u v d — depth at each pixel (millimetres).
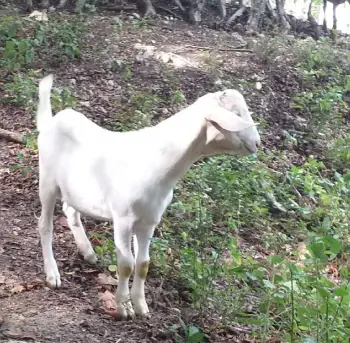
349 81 5484
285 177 4102
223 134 2195
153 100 4621
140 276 2410
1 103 4383
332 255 2715
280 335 2439
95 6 7039
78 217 2812
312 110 5141
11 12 6141
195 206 3332
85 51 5371
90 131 2473
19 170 3623
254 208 3604
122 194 2281
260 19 7262
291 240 3527
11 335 2258
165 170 2260
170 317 2473
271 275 2871
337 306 2332
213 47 6051
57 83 4754
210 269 2748
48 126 2564
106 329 2348
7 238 2980
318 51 5984
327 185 4188
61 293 2578
